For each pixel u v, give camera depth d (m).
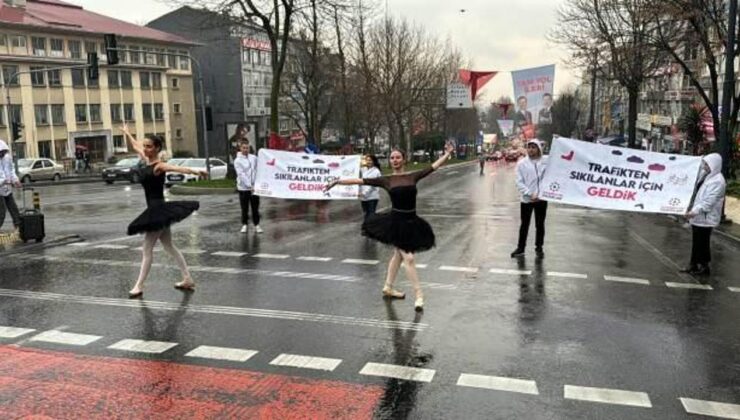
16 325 7.19
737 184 19.14
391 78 50.94
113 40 27.72
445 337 6.74
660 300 8.34
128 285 9.13
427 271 10.15
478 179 39.12
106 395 5.23
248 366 5.88
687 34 22.00
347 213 18.72
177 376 5.64
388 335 6.80
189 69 74.81
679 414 4.89
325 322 7.27
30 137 55.53
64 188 35.53
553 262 10.92
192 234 14.20
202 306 7.97
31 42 55.84
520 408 4.99
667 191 10.27
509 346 6.46
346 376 5.63
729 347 6.46
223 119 82.00
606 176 10.59
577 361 6.03
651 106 62.50
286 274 9.89
